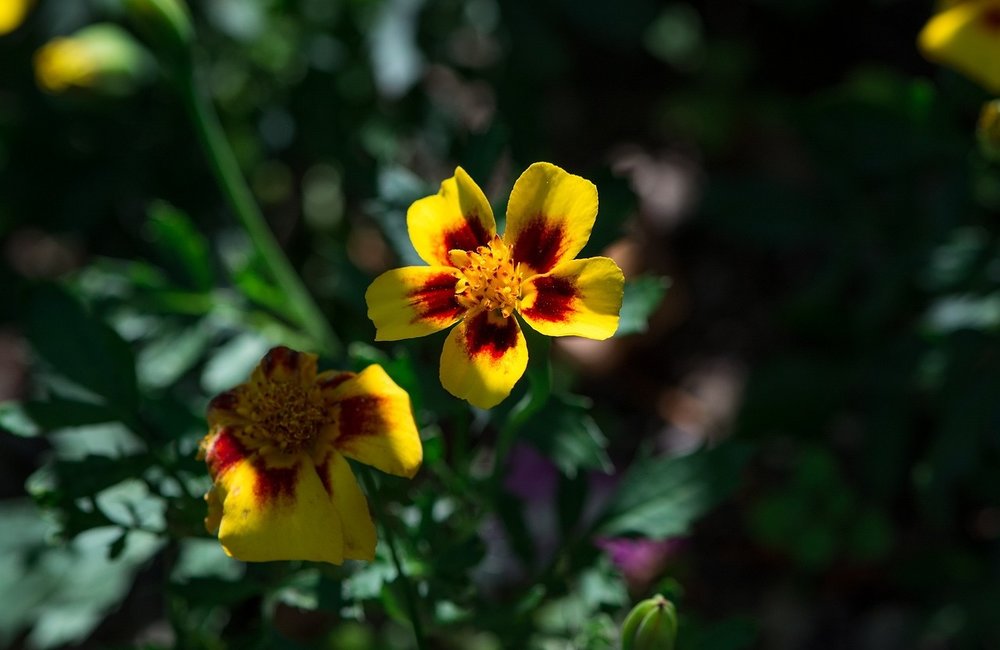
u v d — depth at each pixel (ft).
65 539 1.13
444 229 1.00
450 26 1.74
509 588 1.51
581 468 1.22
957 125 1.52
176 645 1.21
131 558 1.26
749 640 1.16
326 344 1.45
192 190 1.77
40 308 1.20
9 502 1.81
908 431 1.61
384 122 1.79
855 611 1.69
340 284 1.29
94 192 1.75
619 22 1.74
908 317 1.68
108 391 1.20
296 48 1.78
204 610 1.25
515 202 0.99
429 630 1.17
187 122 1.77
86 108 1.75
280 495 0.99
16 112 1.75
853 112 1.54
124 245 1.78
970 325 1.48
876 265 1.84
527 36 1.73
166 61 1.33
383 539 1.10
